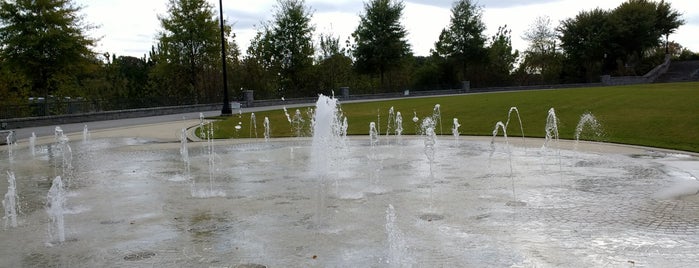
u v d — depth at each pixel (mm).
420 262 4484
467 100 28703
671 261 4383
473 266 4355
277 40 47344
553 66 58625
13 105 23688
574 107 20969
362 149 12977
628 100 22109
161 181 8945
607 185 7766
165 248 5082
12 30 26922
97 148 14656
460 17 52312
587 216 5949
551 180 8266
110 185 8648
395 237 5238
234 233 5555
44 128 22375
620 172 8891
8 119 22859
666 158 10375
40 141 17250
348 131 18469
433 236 5250
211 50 39031
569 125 16891
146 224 6023
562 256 4562
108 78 54906
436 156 11398
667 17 57344
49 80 30047
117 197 7621
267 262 4590
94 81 49281
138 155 12852
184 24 37906
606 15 56281
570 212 6152
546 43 61094
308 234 5438
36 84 29656
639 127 15250
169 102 30812
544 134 15430
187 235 5523
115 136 18125
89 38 29297
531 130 16391
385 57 48156
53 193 8062
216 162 11242
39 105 24750
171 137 17438
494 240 5074
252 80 40969
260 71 41844
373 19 48188
